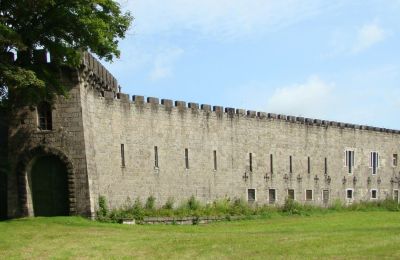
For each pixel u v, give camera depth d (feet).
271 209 197.98
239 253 93.09
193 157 180.96
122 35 135.13
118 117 158.92
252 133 201.67
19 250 98.84
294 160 217.36
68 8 125.29
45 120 142.41
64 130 141.08
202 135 184.55
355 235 110.63
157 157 169.89
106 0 126.82
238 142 196.44
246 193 197.98
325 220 171.32
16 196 140.46
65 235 114.93
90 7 126.41
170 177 173.06
